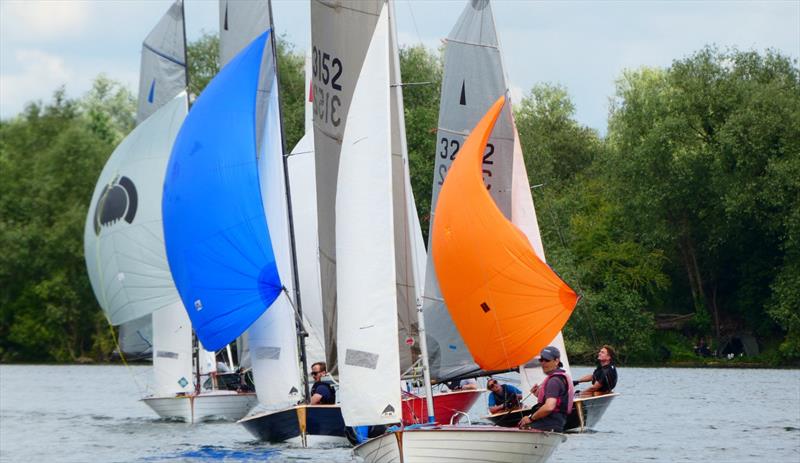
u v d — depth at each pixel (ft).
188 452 291.79
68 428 367.45
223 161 305.12
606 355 328.08
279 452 280.92
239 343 384.27
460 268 237.25
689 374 623.77
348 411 218.38
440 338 277.03
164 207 309.01
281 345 312.91
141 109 425.69
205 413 381.19
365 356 216.95
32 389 575.38
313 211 358.43
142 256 391.24
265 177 322.75
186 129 311.47
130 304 393.09
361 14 287.07
